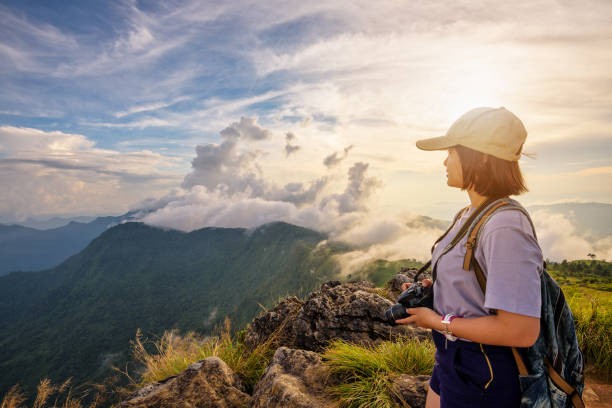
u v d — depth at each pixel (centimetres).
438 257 168
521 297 128
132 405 401
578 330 550
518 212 142
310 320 583
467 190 168
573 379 145
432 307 175
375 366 383
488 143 149
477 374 151
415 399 330
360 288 745
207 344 594
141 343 576
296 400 349
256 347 599
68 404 474
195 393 413
